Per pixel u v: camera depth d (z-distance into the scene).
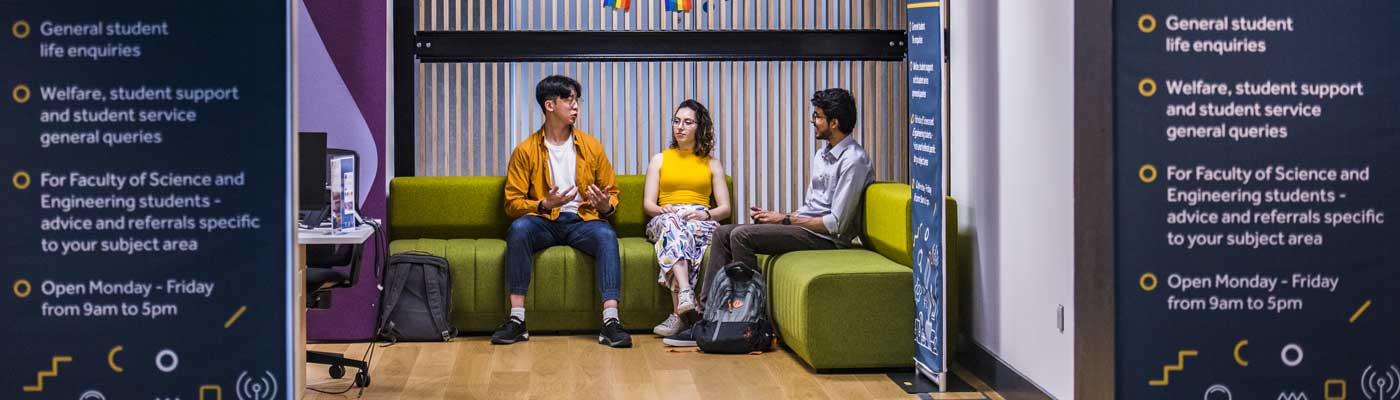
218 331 3.47
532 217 6.41
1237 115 3.51
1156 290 3.56
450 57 6.94
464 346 6.12
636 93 7.14
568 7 7.02
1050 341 4.36
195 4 3.39
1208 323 3.57
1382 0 3.50
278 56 3.42
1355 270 3.57
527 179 6.56
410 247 6.46
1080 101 3.79
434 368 5.54
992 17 4.99
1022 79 4.62
